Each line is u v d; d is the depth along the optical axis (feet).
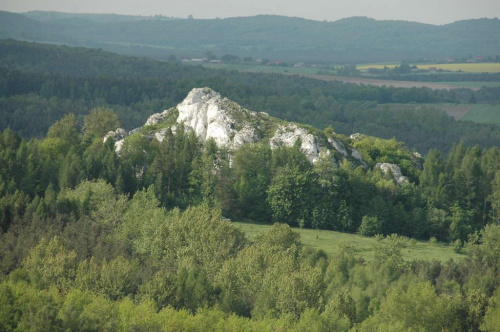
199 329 518.78
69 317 510.99
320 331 514.27
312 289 592.60
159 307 590.14
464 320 591.37
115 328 508.12
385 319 577.02
